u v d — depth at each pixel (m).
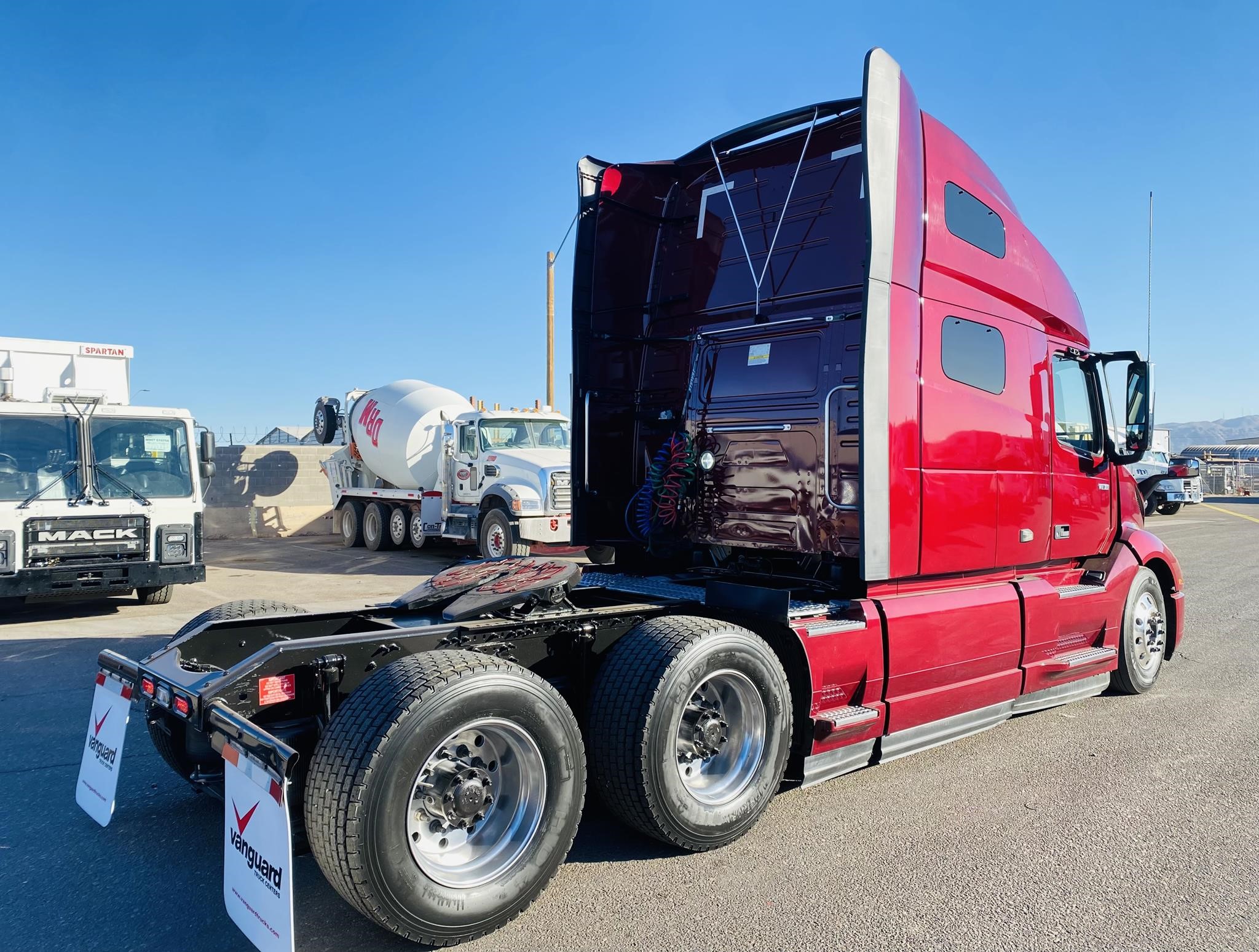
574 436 5.58
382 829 2.68
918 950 2.89
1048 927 3.05
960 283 4.82
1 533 8.57
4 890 3.33
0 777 4.53
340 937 2.97
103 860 3.60
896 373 4.28
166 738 3.96
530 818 3.09
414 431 16.12
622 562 5.89
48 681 6.53
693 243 5.68
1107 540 6.16
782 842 3.77
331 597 10.95
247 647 4.04
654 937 2.96
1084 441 6.00
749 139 5.37
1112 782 4.53
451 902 2.82
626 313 5.83
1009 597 5.02
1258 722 5.66
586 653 3.79
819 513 4.71
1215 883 3.39
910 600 4.46
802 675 3.95
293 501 22.56
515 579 4.17
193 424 10.00
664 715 3.40
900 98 4.36
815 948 2.90
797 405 4.85
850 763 4.20
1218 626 9.06
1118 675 6.19
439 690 2.84
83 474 9.20
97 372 10.18
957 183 4.89
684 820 3.46
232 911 2.75
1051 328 5.75
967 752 5.05
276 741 2.62
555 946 2.90
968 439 4.77
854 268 4.72
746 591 4.03
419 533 16.38
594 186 5.61
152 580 9.45
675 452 5.54
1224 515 28.06
